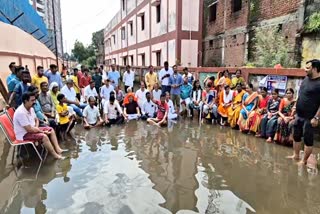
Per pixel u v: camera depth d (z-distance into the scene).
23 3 16.23
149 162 5.24
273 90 7.22
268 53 9.57
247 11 11.25
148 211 3.50
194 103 9.38
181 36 14.90
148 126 8.25
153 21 18.69
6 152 5.73
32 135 5.21
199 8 15.03
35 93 5.18
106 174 4.65
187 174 4.70
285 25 9.34
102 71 13.78
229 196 3.94
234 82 8.54
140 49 22.31
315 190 4.16
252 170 4.91
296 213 3.52
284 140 6.34
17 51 12.38
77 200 3.77
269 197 3.93
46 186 4.20
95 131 7.62
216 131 7.70
